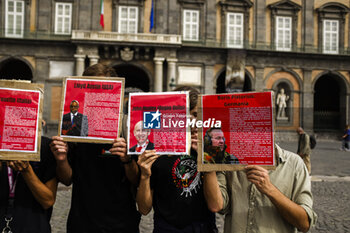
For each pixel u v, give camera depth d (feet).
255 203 8.96
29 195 9.89
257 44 112.37
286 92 114.11
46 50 100.78
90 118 9.98
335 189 34.40
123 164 10.30
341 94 117.91
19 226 9.55
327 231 21.15
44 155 10.19
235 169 8.80
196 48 105.91
